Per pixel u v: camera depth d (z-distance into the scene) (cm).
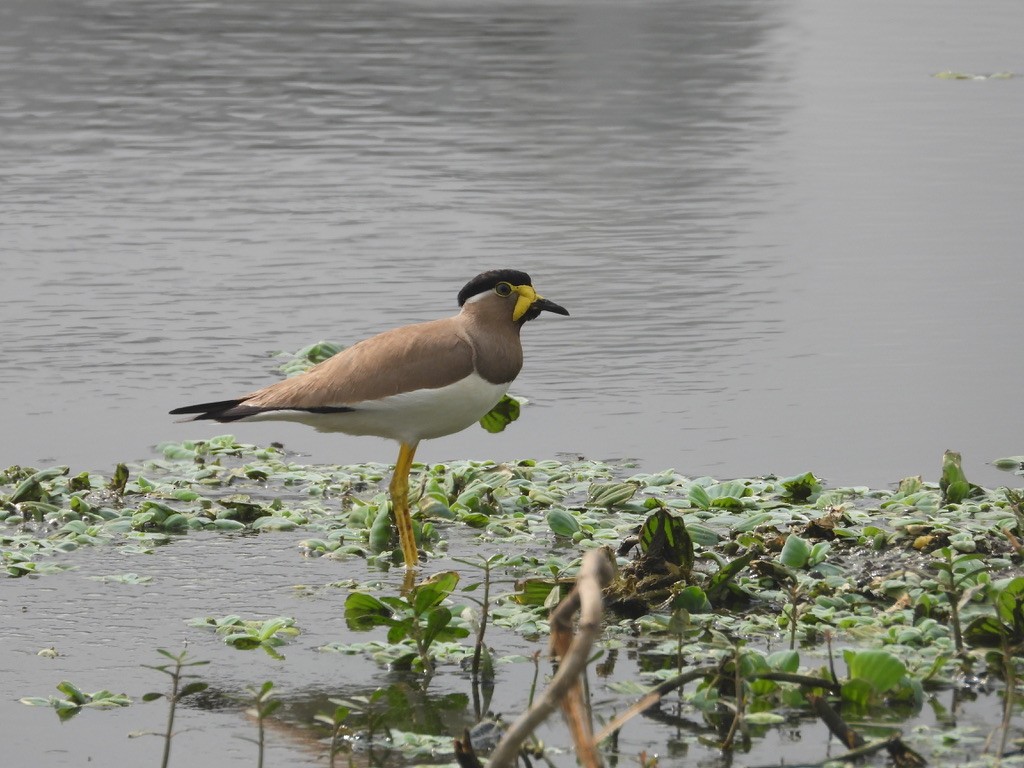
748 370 1552
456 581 892
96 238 2056
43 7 4228
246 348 1603
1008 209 2256
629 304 1777
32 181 2381
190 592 1008
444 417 1102
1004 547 1054
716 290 1839
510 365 1119
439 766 750
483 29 3894
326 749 776
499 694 845
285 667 884
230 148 2631
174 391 1470
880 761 748
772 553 1059
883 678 815
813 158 2598
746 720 793
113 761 763
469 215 2195
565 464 1292
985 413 1427
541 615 963
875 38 3903
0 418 1391
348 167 2502
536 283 1856
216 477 1262
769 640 918
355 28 3900
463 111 2952
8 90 3095
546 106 3003
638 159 2580
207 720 812
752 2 4475
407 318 1698
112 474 1257
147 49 3575
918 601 952
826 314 1745
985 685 845
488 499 1202
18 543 1091
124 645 914
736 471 1282
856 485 1245
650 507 1177
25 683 855
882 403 1455
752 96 3138
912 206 2277
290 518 1157
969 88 3256
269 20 4038
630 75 3334
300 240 2056
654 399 1466
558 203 2273
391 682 863
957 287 1859
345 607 945
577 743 524
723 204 2280
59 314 1720
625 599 973
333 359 1112
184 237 2069
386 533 1109
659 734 788
